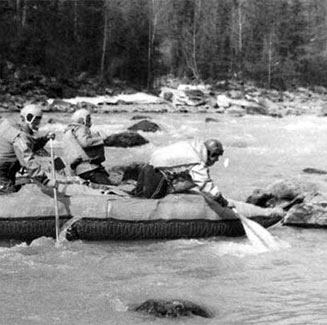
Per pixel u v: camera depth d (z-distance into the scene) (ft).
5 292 22.17
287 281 23.88
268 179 46.34
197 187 29.63
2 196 28.37
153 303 20.59
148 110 129.39
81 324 19.51
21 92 139.44
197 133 82.48
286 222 32.32
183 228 29.09
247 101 160.56
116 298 21.72
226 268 25.38
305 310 20.92
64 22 191.11
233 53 220.84
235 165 54.34
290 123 103.96
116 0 197.98
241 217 29.01
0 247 27.58
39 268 24.85
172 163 29.30
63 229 28.19
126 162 53.72
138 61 191.83
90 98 142.10
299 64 228.84
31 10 186.60
